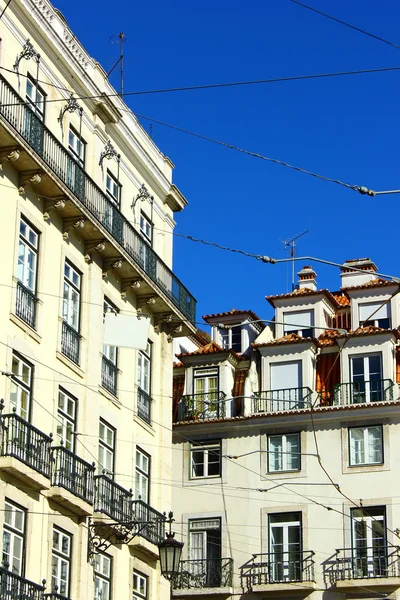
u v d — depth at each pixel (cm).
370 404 3759
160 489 3011
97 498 2605
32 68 2609
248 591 3678
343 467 3750
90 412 2670
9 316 2367
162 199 3316
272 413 3847
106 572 2658
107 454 2766
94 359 2725
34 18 2617
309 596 3644
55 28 2755
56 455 2427
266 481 3809
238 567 3747
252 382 3956
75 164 2647
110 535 2661
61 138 2719
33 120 2477
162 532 2902
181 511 3856
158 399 3083
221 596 3706
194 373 4028
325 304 4162
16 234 2433
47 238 2569
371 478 3716
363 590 3600
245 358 4084
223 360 4003
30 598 2233
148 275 2955
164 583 2928
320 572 3666
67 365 2584
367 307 4116
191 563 3769
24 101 2456
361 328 3944
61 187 2533
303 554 3694
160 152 3322
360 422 3784
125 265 2866
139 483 2920
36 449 2344
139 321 2812
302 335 4116
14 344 2372
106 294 2833
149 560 2873
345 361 3894
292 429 3847
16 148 2392
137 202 3127
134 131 3133
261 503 3791
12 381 2362
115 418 2812
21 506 2308
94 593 2581
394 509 3659
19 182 2467
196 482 3878
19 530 2297
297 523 3747
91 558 2562
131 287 2934
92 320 2734
